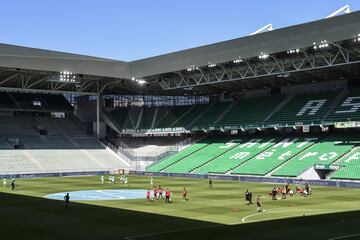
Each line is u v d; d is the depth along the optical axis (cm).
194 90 10819
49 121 11456
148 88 10869
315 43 6769
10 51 9362
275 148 8681
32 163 9300
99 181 7719
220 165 8619
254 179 7450
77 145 10612
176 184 7019
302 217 3691
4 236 3027
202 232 3080
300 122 8444
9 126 10675
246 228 3216
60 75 9144
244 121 9556
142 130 10975
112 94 12006
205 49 7956
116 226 3347
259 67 8362
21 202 4819
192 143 10344
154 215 3862
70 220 3641
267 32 7050
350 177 6631
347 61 7088
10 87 9775
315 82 9681
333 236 2927
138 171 9462
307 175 7269
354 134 8300
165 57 8662
